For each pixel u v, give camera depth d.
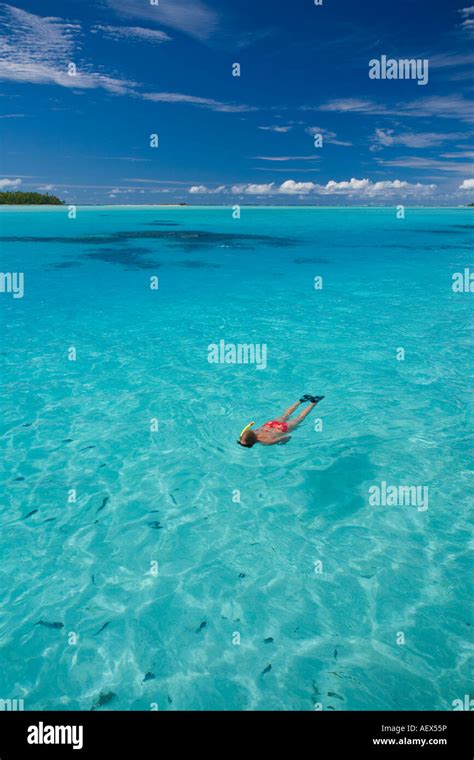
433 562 5.04
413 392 9.17
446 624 4.31
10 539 5.39
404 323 14.04
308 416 8.23
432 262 26.48
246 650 4.12
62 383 9.59
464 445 7.28
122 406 8.62
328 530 5.55
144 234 41.72
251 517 5.80
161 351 11.48
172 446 7.35
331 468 6.73
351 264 25.95
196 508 5.97
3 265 24.83
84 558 5.15
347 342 12.20
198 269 24.25
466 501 5.99
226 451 7.23
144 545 5.35
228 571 4.98
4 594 4.66
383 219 70.38
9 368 10.36
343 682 3.84
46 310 15.59
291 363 10.70
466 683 3.79
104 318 14.60
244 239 38.88
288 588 4.75
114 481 6.50
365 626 4.32
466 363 10.70
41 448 7.24
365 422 8.02
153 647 4.16
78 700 3.73
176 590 4.74
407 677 3.86
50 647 4.13
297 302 16.88
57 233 41.69
